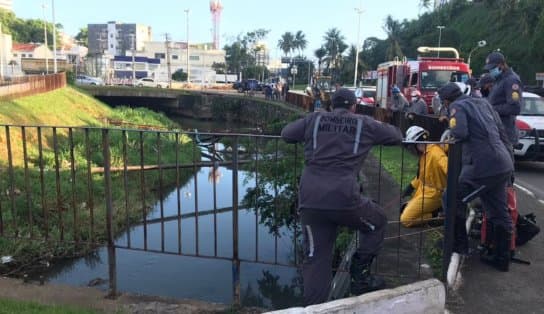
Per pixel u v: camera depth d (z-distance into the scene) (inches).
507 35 2534.5
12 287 205.2
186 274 293.3
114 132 691.4
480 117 174.1
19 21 4776.1
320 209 143.1
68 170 448.8
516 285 174.9
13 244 292.0
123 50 5280.5
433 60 697.6
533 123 393.4
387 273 179.8
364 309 135.8
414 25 3823.8
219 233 358.9
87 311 174.2
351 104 151.7
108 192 193.8
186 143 735.1
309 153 148.6
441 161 217.3
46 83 1035.3
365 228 152.2
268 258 306.3
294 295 267.4
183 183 538.9
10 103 759.1
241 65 3715.6
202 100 1951.3
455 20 3385.8
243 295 266.8
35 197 359.6
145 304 191.3
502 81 231.9
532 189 336.5
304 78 3750.0
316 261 147.3
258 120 1547.7
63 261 304.5
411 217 225.9
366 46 3836.1
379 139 147.0
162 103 2105.1
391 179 350.6
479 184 176.6
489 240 196.2
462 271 186.4
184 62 4448.8
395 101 643.5
